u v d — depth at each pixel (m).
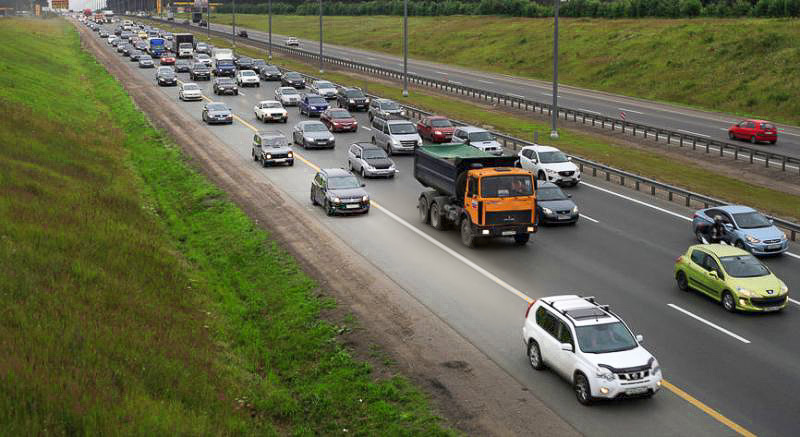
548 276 25.41
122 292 22.05
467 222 28.62
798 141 52.41
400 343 20.22
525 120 60.22
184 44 110.50
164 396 16.39
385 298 23.38
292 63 103.56
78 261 23.23
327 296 23.75
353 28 161.12
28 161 35.12
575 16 122.62
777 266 26.75
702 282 23.30
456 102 69.62
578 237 30.22
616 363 16.50
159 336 19.50
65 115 53.28
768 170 42.78
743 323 21.44
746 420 16.03
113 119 59.19
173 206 36.09
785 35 78.94
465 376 18.22
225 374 18.44
